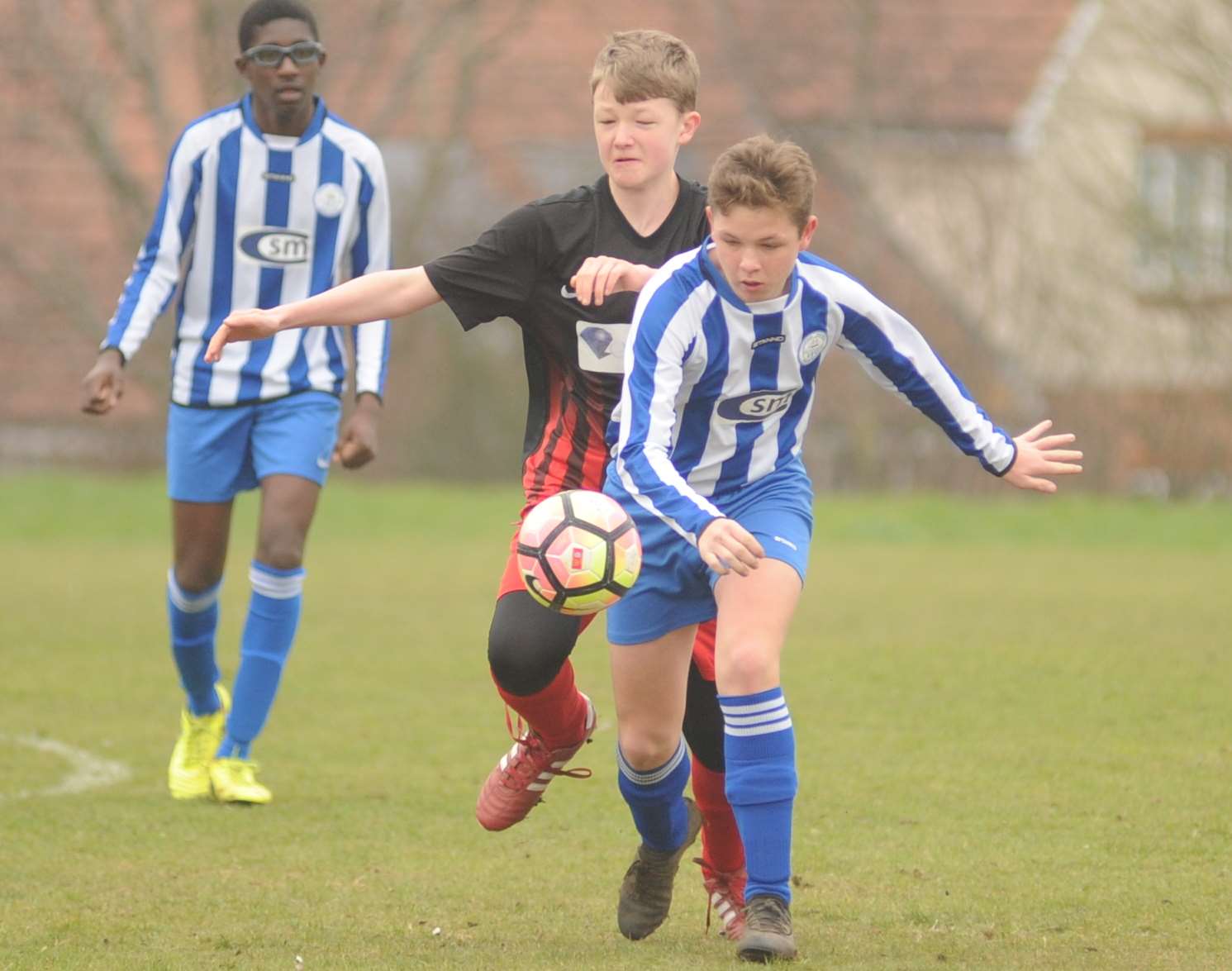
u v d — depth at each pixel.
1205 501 71.69
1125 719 25.42
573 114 81.69
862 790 21.05
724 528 13.78
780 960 14.12
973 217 78.62
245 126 22.92
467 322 16.14
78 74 73.88
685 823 15.49
